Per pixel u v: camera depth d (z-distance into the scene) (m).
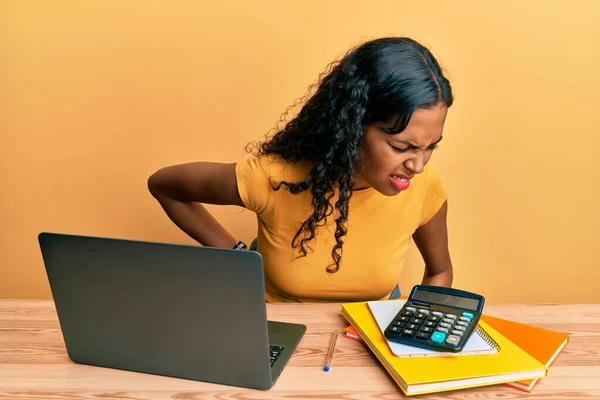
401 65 1.02
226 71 1.78
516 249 1.91
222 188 1.29
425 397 0.82
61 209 1.91
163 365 0.88
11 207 1.90
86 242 0.81
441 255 1.46
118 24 1.75
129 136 1.84
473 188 1.86
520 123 1.81
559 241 1.91
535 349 0.93
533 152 1.83
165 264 0.79
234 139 1.83
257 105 1.80
